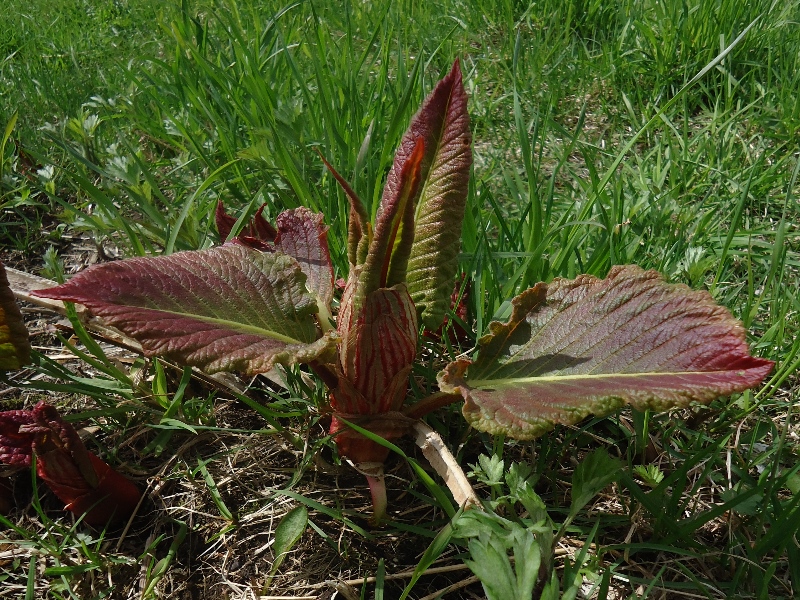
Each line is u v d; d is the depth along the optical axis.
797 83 0.69
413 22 0.85
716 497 0.36
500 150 0.66
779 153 0.63
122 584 0.33
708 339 0.28
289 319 0.32
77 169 0.57
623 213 0.52
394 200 0.28
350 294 0.31
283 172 0.50
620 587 0.32
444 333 0.40
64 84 0.71
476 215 0.47
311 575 0.33
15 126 0.63
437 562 0.33
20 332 0.35
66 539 0.32
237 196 0.52
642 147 0.66
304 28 0.79
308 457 0.35
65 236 0.56
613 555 0.33
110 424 0.39
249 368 0.29
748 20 0.75
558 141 0.67
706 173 0.58
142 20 0.95
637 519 0.34
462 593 0.32
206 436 0.39
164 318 0.29
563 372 0.31
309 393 0.37
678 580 0.32
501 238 0.47
